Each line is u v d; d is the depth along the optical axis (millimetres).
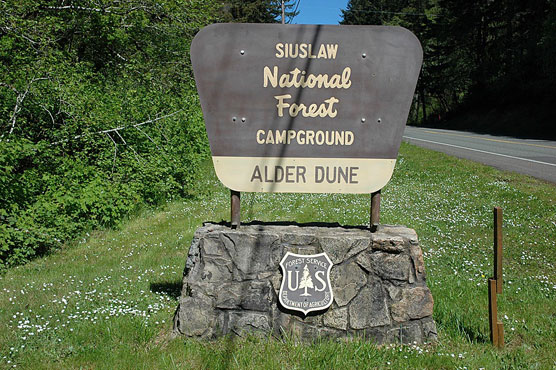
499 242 4195
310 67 4453
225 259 4387
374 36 4418
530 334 4449
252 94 4480
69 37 13484
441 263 6641
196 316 4328
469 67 50938
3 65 9227
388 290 4312
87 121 9523
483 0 47094
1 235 6898
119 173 10141
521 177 13781
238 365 3795
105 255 7461
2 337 4328
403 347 4156
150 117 11602
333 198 11961
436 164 17594
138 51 15320
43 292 5633
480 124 41812
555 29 31578
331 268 4324
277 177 4539
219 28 4414
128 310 4918
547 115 34781
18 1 10508
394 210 10344
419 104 69188
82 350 4066
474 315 4844
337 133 4504
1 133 8625
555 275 6203
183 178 12289
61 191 8484
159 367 3797
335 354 3924
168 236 8398
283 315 4309
